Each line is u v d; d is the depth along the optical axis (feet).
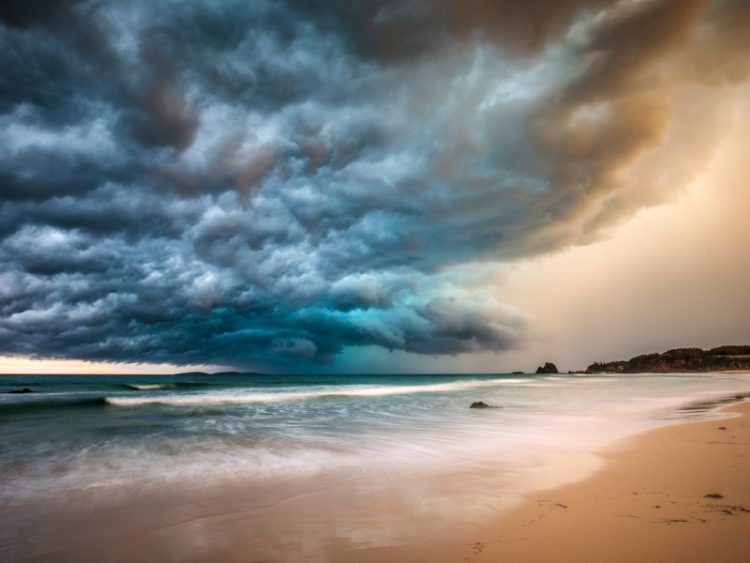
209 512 18.44
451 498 19.44
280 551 14.06
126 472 25.96
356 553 13.58
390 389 122.21
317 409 65.67
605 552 12.66
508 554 12.90
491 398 85.40
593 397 85.15
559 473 23.54
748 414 50.31
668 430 38.45
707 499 17.52
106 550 14.61
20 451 32.81
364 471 25.80
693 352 455.22
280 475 25.04
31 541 15.46
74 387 124.77
